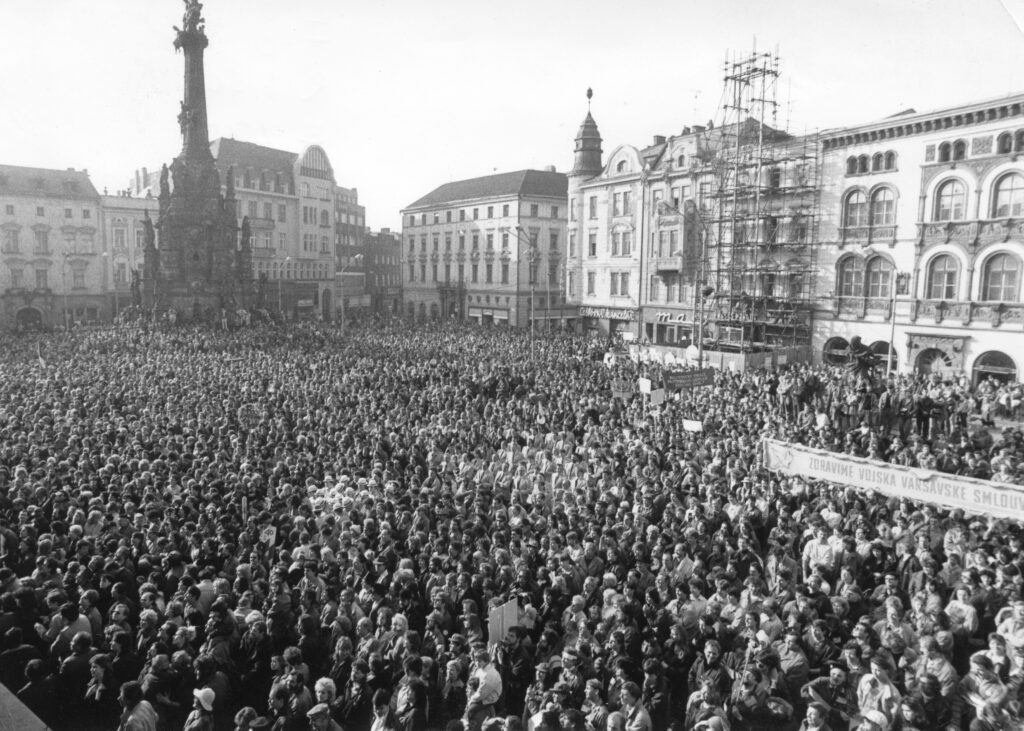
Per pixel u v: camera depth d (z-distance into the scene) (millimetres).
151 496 16141
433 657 10719
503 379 35500
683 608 11289
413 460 21703
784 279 50031
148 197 85625
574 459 21875
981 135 39062
